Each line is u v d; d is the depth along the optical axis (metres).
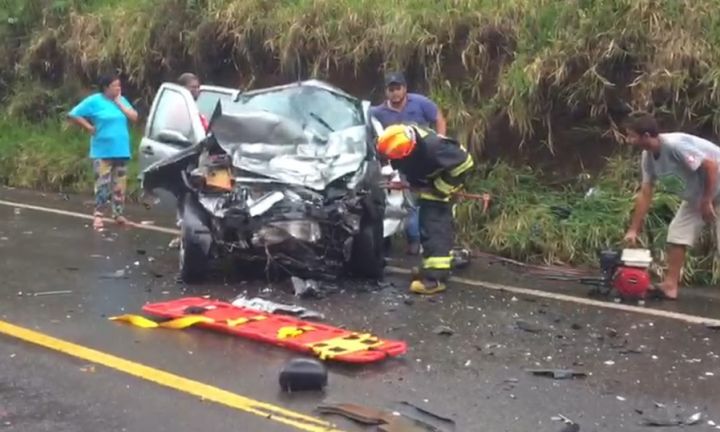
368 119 9.16
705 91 9.80
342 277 8.48
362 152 8.51
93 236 10.52
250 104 9.47
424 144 7.79
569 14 10.81
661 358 6.14
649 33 10.20
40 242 10.11
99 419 4.93
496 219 9.99
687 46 9.93
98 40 16.50
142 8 15.88
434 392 5.39
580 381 5.63
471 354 6.17
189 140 9.12
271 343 6.28
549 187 10.59
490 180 10.51
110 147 11.08
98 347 6.20
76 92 16.95
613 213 9.52
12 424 4.86
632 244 8.27
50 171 15.05
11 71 18.28
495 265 9.27
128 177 13.51
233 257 8.51
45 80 17.75
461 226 10.14
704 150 7.62
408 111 9.42
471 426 4.85
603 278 8.13
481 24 11.48
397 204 9.27
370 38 12.41
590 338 6.61
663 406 5.21
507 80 10.85
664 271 8.65
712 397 5.37
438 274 7.98
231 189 8.05
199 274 8.20
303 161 8.45
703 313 7.43
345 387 5.46
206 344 6.29
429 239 8.02
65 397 5.26
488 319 7.12
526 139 10.89
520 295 7.97
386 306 7.51
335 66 12.87
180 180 8.41
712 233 8.61
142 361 5.90
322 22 13.02
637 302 7.77
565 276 8.77
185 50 15.10
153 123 9.91
